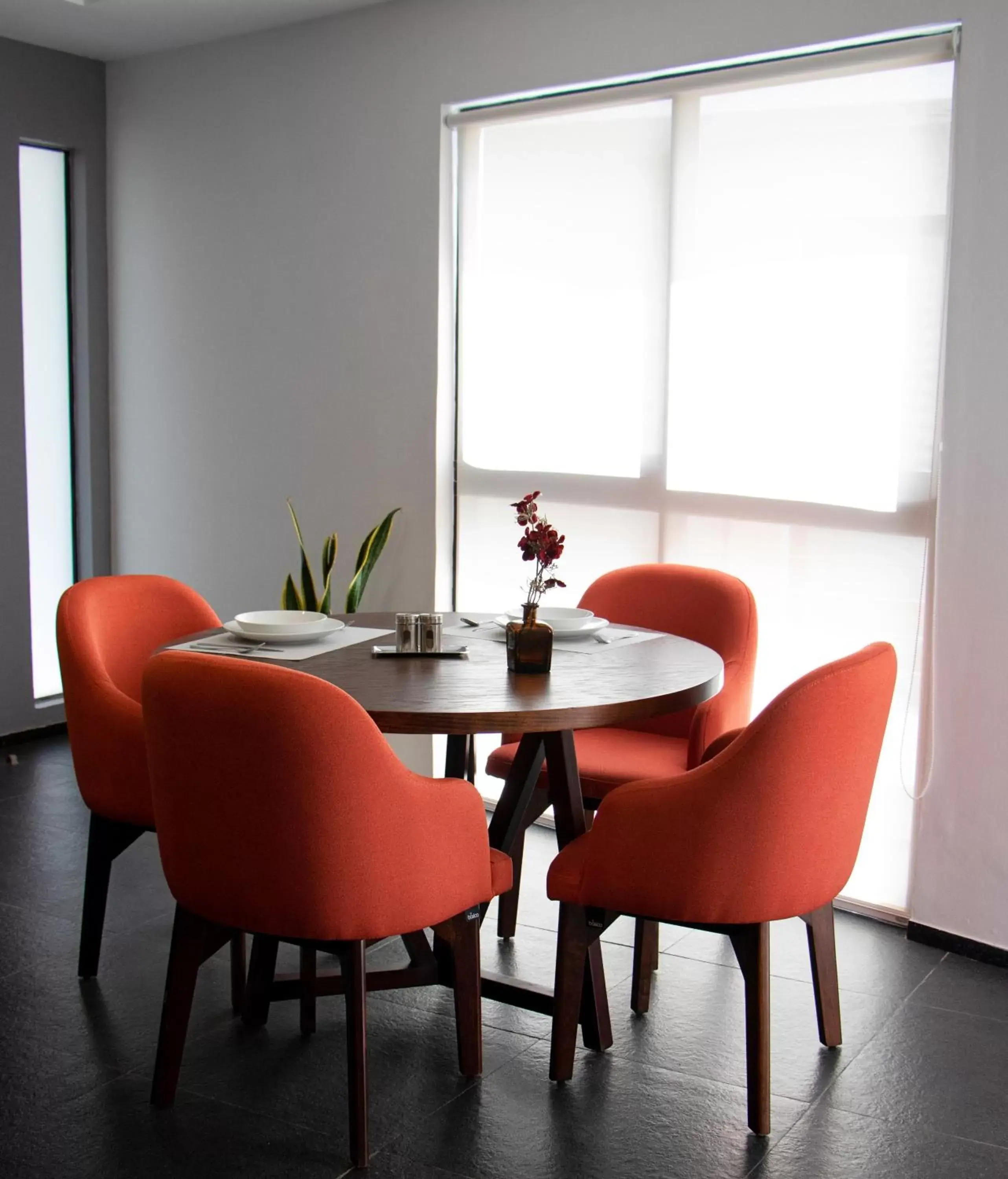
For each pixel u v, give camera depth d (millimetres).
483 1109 2617
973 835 3400
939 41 3289
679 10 3764
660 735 3648
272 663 2896
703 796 2443
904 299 3498
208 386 5121
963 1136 2564
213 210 5004
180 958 2568
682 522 4004
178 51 5023
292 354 4844
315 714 2232
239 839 2344
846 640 3693
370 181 4527
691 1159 2463
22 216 5176
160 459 5324
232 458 5090
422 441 4512
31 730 5281
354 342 4652
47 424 5355
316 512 4855
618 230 4047
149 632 3438
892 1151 2506
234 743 2277
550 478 4285
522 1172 2410
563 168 4137
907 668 3586
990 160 3193
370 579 4703
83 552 5480
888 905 3693
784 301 3719
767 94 3688
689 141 3846
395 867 2365
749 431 3826
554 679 2781
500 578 4461
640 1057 2855
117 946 3385
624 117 3992
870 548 3615
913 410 3498
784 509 3771
